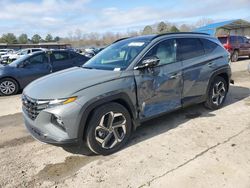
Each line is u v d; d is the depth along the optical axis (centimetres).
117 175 315
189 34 493
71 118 321
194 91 482
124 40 489
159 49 426
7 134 465
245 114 515
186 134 425
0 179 317
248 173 306
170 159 346
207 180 296
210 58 509
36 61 881
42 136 337
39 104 330
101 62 439
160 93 417
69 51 947
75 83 346
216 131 433
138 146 388
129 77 377
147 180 302
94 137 346
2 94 837
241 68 1278
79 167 338
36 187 299
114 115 362
